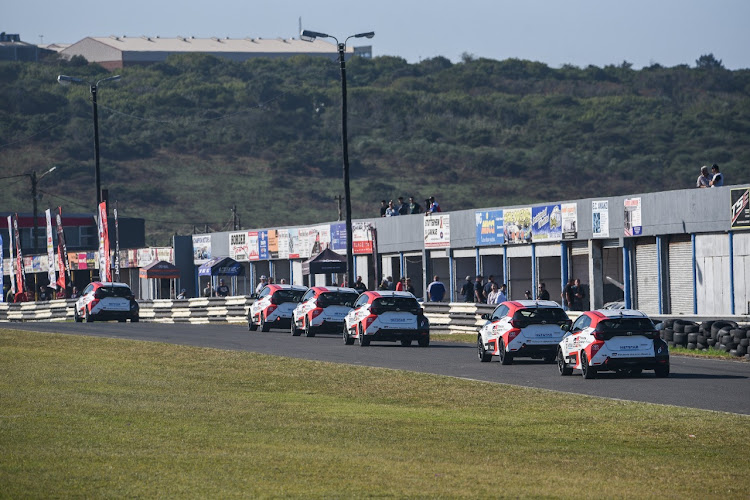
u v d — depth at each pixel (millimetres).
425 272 186625
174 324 171750
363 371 93188
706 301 138250
